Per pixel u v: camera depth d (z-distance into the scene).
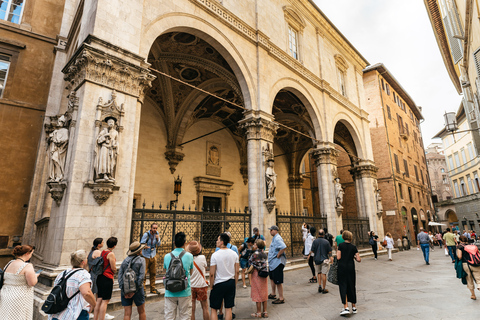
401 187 28.03
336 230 16.22
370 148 23.11
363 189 21.64
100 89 7.66
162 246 13.34
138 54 8.59
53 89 12.45
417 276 10.46
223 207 20.20
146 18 9.36
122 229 7.35
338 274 5.82
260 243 5.97
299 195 26.47
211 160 20.16
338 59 21.78
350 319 5.45
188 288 4.40
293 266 11.92
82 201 6.80
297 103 18.38
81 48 7.55
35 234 10.80
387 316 5.55
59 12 13.83
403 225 26.20
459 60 19.22
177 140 17.66
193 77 16.08
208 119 20.44
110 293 4.89
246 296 7.43
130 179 7.83
